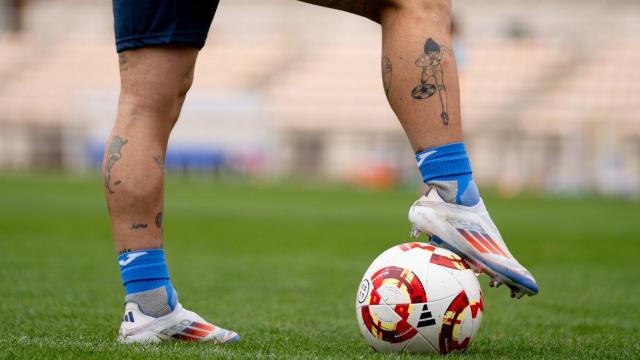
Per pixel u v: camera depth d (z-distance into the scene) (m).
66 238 28.55
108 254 23.81
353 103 89.69
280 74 97.50
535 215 46.06
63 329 11.62
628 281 20.19
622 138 75.88
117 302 14.91
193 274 20.08
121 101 10.13
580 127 75.62
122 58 10.12
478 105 83.56
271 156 88.25
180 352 9.21
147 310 10.08
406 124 9.71
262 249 26.80
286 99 91.88
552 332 12.48
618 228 37.44
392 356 9.14
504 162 80.75
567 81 84.19
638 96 80.44
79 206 44.72
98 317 12.98
